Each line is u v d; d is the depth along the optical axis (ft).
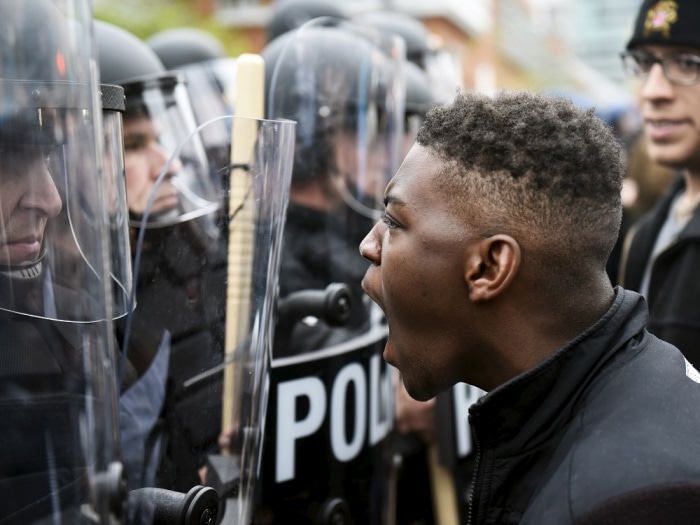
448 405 6.15
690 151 6.01
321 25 5.07
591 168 2.83
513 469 2.86
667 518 2.44
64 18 2.48
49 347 2.55
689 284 5.69
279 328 4.43
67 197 2.53
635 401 2.71
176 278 3.40
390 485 5.13
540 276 2.83
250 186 3.38
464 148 2.85
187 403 3.35
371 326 4.77
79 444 2.51
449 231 2.87
